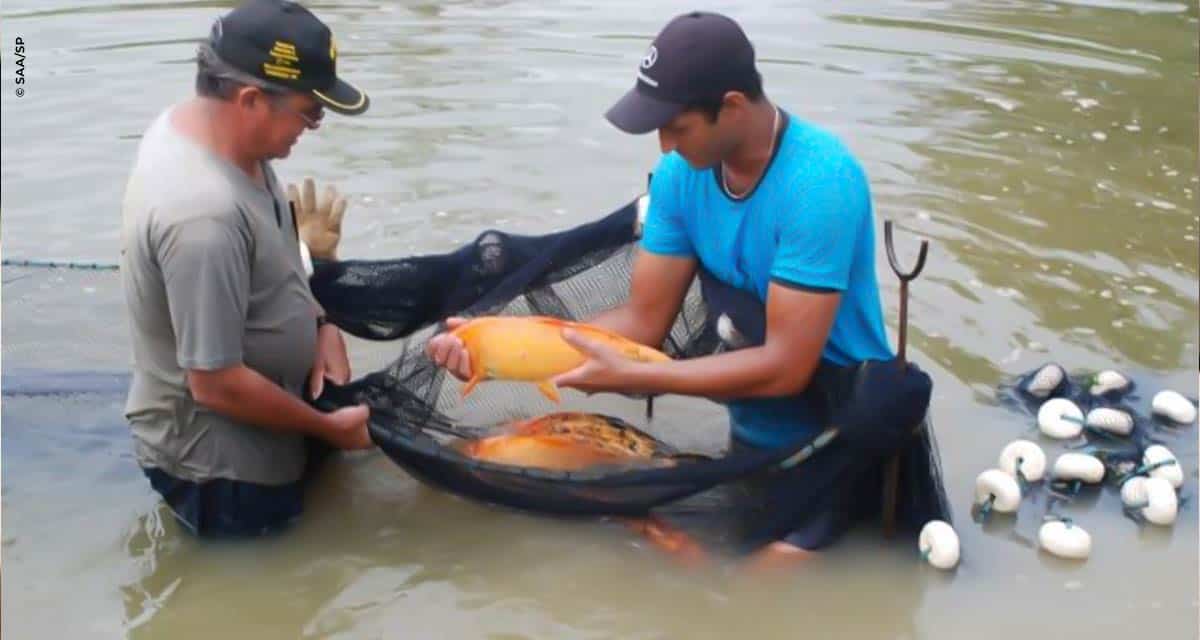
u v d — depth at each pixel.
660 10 9.02
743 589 3.87
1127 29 8.85
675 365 3.82
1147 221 6.04
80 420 4.56
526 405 4.44
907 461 3.93
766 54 8.17
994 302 5.32
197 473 3.94
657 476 3.86
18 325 5.02
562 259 4.47
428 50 8.11
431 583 3.89
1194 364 4.91
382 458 4.46
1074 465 4.21
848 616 3.75
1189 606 3.75
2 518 4.09
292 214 4.12
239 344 3.73
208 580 3.88
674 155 4.03
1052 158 6.71
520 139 6.78
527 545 4.06
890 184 6.36
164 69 7.65
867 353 4.01
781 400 4.03
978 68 8.02
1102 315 5.24
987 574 3.90
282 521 4.10
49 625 3.66
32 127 6.81
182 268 3.59
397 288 4.59
